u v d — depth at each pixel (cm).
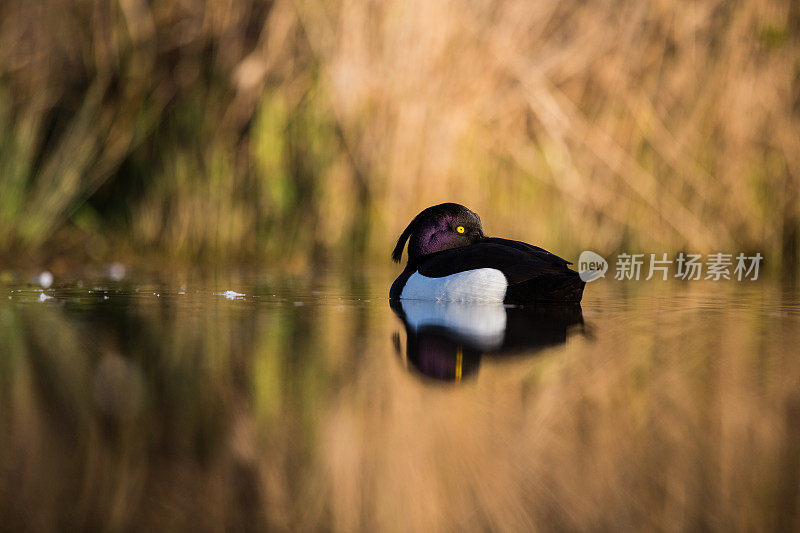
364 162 1366
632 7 1345
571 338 684
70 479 353
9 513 320
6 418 433
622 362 585
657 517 319
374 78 1322
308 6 1323
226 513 324
